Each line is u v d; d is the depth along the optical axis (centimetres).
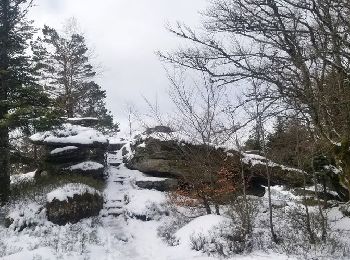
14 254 1209
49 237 1417
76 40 3256
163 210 1712
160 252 1362
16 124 1642
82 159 2006
